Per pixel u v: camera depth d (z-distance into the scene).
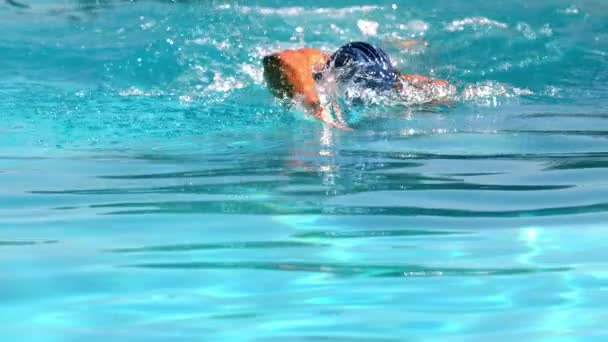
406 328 5.44
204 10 25.17
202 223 7.99
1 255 7.01
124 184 9.80
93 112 14.98
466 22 23.41
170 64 19.28
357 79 15.29
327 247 7.24
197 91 16.97
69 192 9.45
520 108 15.31
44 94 16.66
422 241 7.44
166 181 9.91
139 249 7.16
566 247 7.23
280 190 9.32
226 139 12.77
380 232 7.69
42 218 8.28
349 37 22.50
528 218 8.20
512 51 20.84
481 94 16.42
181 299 5.96
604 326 5.43
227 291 6.14
